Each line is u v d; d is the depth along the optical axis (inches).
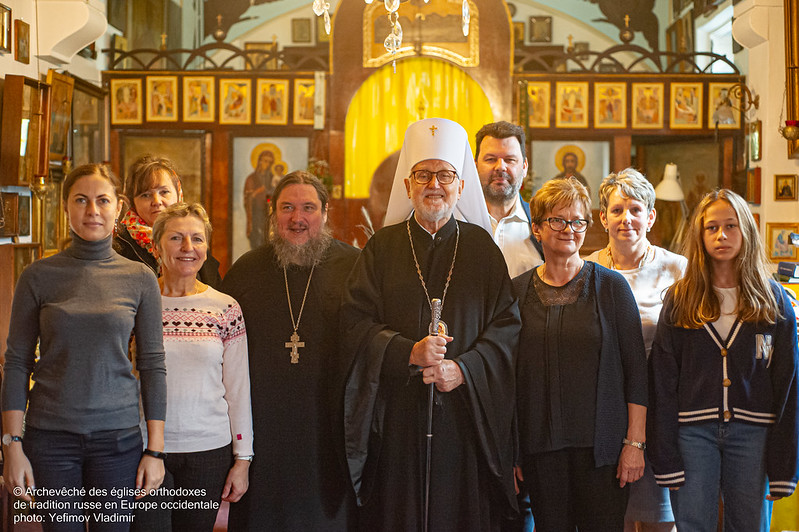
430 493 116.3
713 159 320.2
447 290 120.8
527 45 414.3
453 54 327.6
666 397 117.1
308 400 121.1
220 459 112.4
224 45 332.8
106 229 103.5
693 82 320.5
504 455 116.6
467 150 125.9
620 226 132.3
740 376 114.0
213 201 328.8
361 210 328.5
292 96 328.5
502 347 116.6
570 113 324.8
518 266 145.4
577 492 116.1
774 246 291.7
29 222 240.5
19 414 99.7
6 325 214.7
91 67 317.4
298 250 124.8
